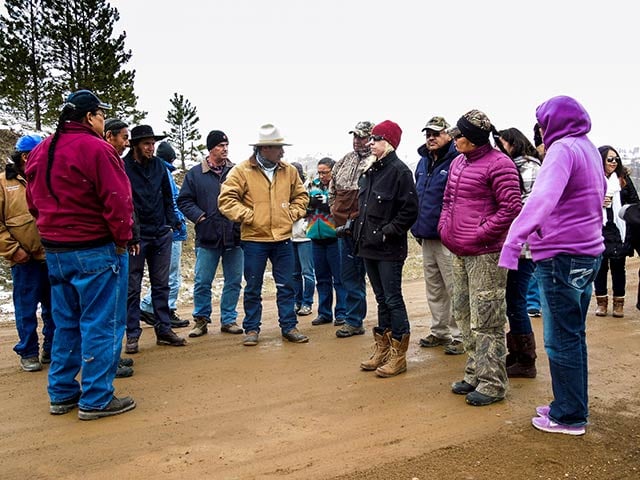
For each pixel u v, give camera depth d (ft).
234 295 21.52
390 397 14.20
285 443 11.64
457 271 14.38
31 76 54.39
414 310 25.30
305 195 20.43
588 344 19.12
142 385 15.29
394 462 10.75
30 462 10.94
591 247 11.34
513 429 12.19
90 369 12.94
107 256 13.03
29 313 16.66
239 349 18.90
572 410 11.78
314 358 17.70
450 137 17.56
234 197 18.93
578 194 11.30
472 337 14.28
